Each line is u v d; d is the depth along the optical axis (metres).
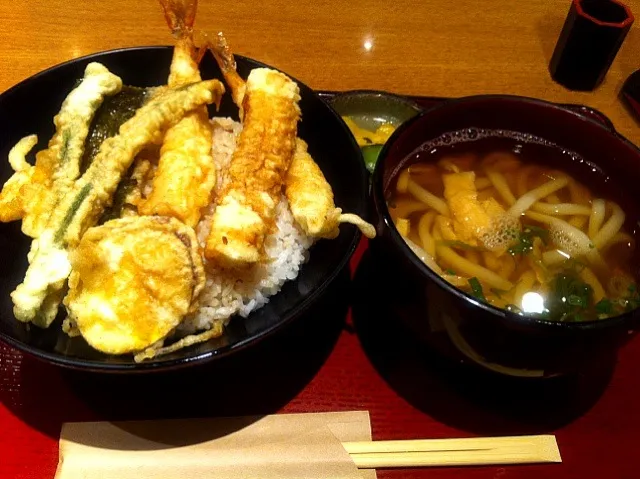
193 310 0.32
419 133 0.35
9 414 0.32
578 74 0.53
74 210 0.34
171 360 0.29
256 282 0.35
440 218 0.35
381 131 0.44
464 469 0.32
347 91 0.47
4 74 0.46
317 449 0.31
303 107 0.40
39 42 0.49
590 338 0.28
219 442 0.31
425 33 0.56
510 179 0.37
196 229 0.35
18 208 0.35
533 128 0.36
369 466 0.31
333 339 0.36
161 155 0.37
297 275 0.37
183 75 0.39
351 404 0.34
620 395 0.35
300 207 0.35
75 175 0.36
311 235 0.35
